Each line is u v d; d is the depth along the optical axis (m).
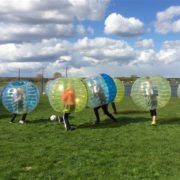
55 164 12.54
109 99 21.94
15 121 23.47
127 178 10.95
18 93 21.77
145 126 20.89
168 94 21.11
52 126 21.14
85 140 16.73
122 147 15.16
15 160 13.06
